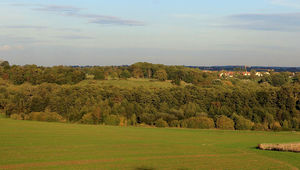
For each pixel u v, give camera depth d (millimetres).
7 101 101125
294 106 96188
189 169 35531
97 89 112000
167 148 49906
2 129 66250
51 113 96188
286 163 39781
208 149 50156
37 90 108000
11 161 35906
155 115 95812
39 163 35594
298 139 67062
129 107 100438
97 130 73438
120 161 38531
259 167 37281
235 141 62250
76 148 46594
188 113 97625
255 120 93812
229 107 100938
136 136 65500
